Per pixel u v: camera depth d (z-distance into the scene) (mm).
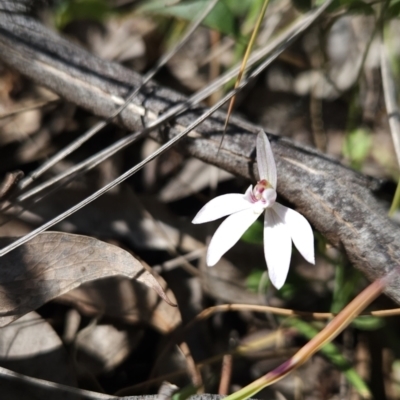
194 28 526
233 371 523
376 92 590
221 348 528
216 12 540
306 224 469
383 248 484
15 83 570
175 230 542
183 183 564
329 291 539
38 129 566
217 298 534
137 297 512
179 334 507
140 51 603
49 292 485
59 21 572
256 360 526
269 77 604
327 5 514
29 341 496
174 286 533
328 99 597
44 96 572
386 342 530
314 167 495
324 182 492
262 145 469
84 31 604
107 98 518
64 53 524
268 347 532
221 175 562
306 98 596
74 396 487
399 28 588
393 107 530
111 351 513
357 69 596
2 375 486
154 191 563
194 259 539
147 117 512
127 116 515
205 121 506
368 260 486
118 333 515
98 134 569
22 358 493
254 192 471
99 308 512
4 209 498
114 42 604
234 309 521
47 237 487
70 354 508
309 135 590
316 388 524
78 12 575
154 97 514
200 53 605
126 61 602
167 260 538
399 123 530
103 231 535
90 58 524
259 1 567
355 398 521
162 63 519
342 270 518
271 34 575
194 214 558
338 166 496
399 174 570
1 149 559
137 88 512
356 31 602
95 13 577
